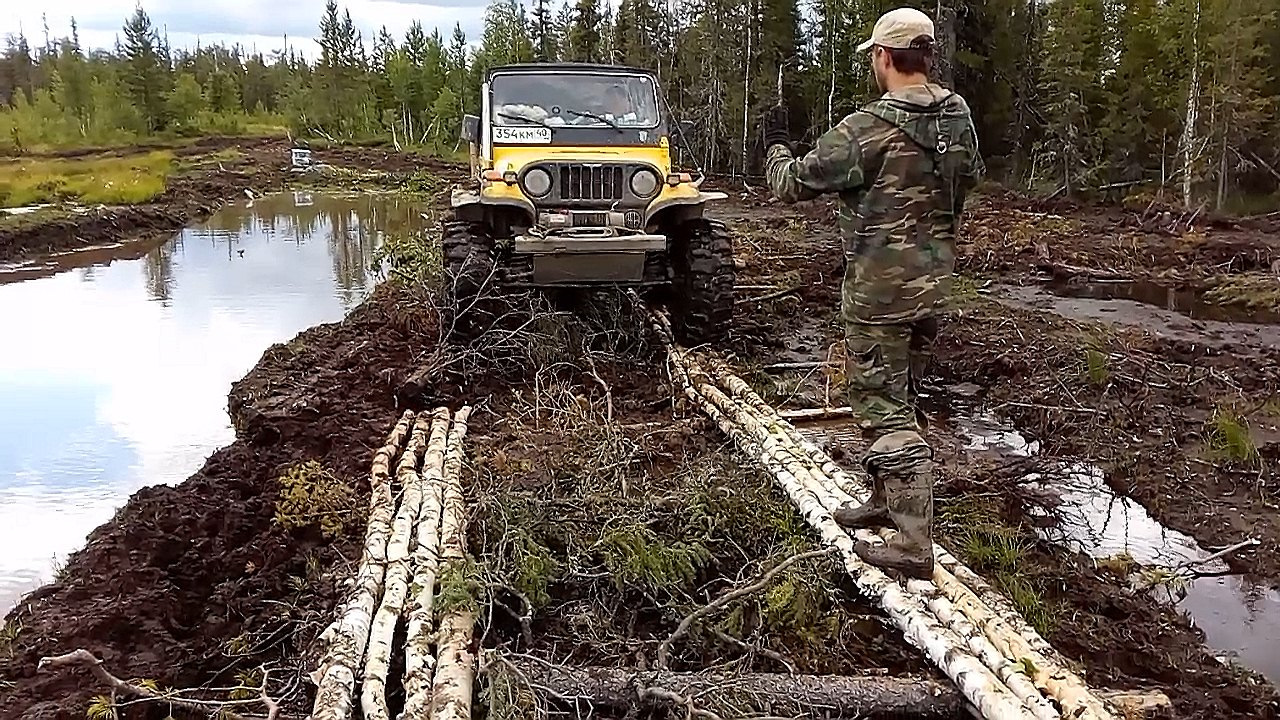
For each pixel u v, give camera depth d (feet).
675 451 16.72
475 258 21.58
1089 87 64.95
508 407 19.26
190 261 43.01
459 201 22.00
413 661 9.92
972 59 64.49
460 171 98.63
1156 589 13.37
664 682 9.67
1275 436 18.54
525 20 112.88
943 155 10.79
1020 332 25.49
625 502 13.47
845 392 19.92
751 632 11.10
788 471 14.69
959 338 25.22
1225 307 32.53
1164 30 59.26
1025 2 69.56
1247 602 13.12
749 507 13.75
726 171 80.43
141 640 12.17
